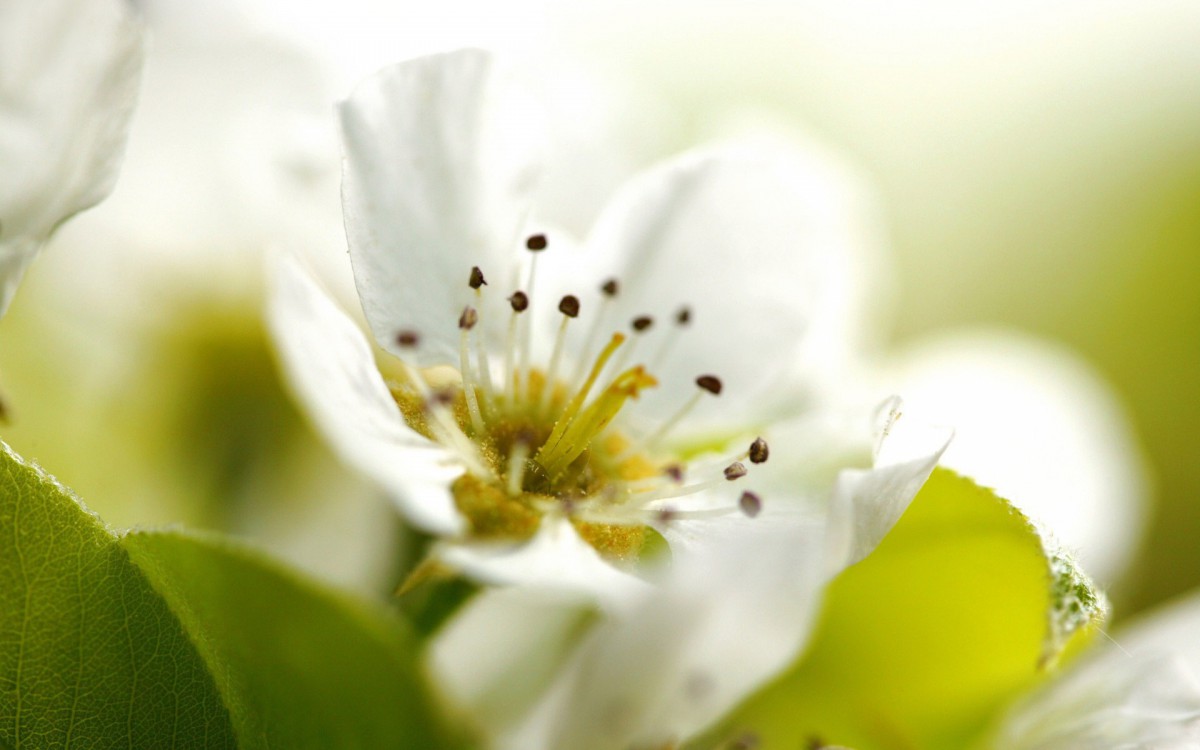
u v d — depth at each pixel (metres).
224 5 0.17
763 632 0.14
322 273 0.17
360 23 0.17
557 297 0.16
